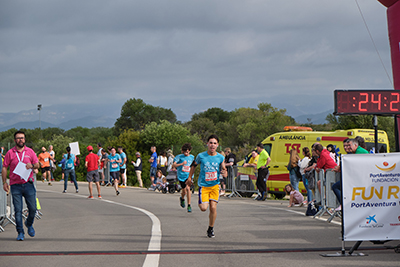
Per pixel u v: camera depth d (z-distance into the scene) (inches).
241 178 743.1
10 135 3467.0
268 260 258.4
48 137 3799.2
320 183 453.4
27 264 250.2
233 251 282.5
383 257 266.7
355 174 277.3
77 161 1026.7
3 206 400.5
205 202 336.2
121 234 353.4
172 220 436.8
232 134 3009.4
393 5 527.2
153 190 877.8
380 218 277.6
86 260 259.8
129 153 1681.8
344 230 274.7
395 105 412.5
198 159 340.8
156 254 275.6
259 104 2874.0
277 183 773.3
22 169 337.7
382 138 721.0
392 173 279.1
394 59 528.1
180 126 1813.5
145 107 3858.3
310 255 272.7
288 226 391.5
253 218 446.9
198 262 253.3
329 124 1747.0
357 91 410.0
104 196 749.3
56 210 550.6
